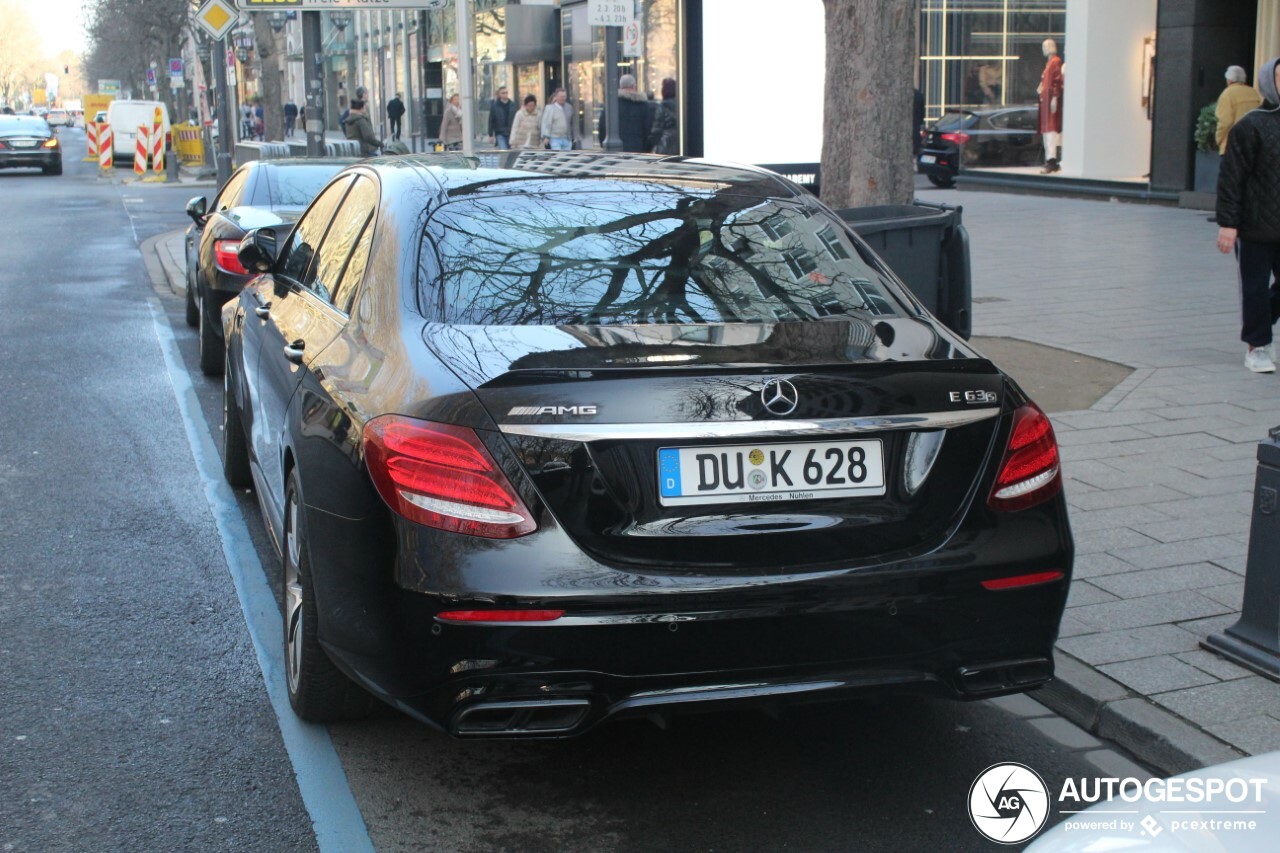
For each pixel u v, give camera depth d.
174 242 18.86
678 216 4.25
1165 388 8.20
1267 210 8.25
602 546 3.17
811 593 3.22
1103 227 17.22
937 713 4.29
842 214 7.04
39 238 20.42
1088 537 5.60
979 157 25.27
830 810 3.66
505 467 3.16
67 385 9.40
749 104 17.05
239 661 4.65
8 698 4.33
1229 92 16.78
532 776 3.84
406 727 4.14
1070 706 4.23
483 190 4.30
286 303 5.12
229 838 3.48
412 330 3.65
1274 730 3.90
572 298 3.77
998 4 33.19
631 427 3.17
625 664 3.16
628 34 14.27
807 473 3.28
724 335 3.56
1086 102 22.09
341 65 53.12
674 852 3.43
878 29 8.03
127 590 5.36
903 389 3.37
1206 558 5.32
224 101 22.69
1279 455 4.21
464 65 13.23
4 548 5.88
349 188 5.05
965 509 3.39
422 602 3.18
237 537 6.04
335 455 3.55
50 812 3.60
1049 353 9.27
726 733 4.14
